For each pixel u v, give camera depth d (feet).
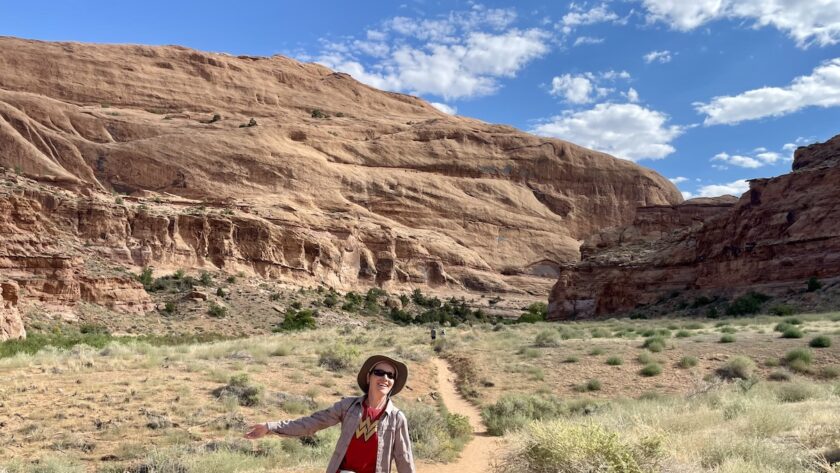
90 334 169.58
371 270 472.03
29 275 196.34
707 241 250.16
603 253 338.54
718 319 183.32
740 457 26.58
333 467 14.89
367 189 585.63
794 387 58.08
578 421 36.29
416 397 75.92
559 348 112.16
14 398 54.34
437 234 581.94
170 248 331.36
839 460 25.84
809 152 263.08
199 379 69.31
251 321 258.57
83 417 49.57
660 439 26.25
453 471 38.32
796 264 206.28
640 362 90.33
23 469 35.27
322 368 86.02
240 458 38.81
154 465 36.42
